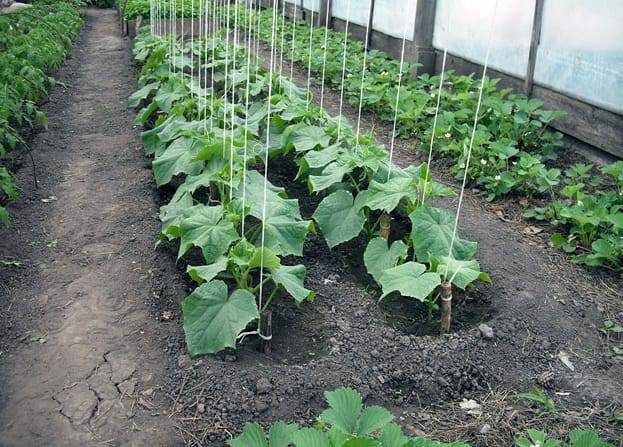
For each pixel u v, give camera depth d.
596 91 6.19
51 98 8.52
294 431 2.46
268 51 12.09
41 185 5.70
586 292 4.22
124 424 3.04
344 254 4.63
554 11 6.66
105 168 6.10
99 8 21.78
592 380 3.44
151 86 7.61
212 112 5.80
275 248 3.82
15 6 13.23
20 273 4.32
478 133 6.09
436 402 3.31
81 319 3.81
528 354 3.62
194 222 3.88
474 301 4.16
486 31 7.93
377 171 4.59
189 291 4.14
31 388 3.26
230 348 3.55
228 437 2.96
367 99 7.66
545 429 3.07
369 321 3.81
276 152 5.74
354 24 11.91
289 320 3.89
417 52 9.16
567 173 5.64
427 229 3.97
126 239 4.75
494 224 5.14
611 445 2.50
